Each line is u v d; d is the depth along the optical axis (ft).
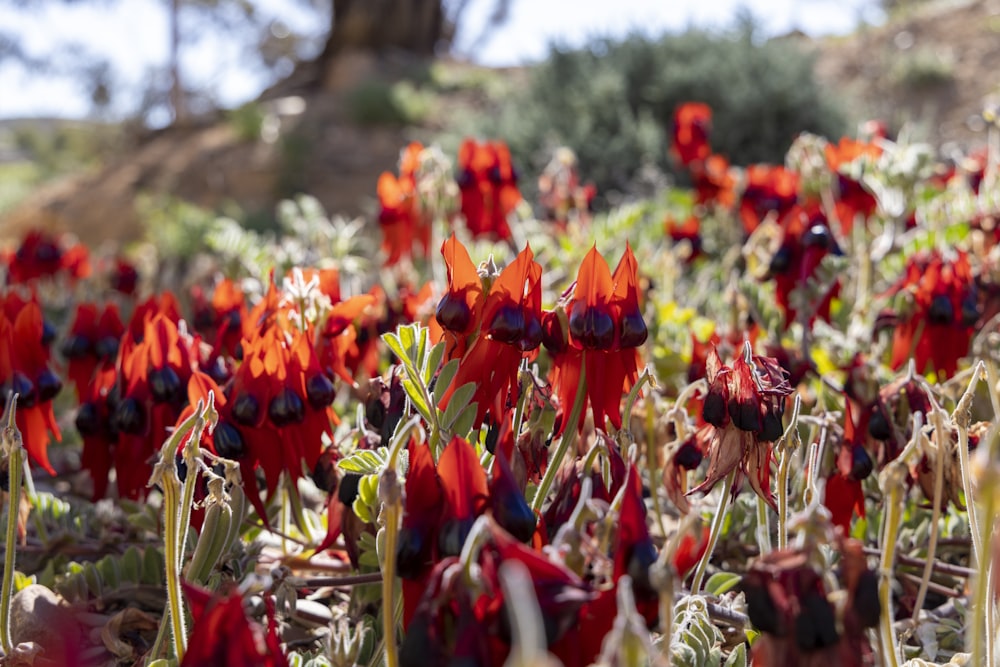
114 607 2.91
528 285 2.24
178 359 2.90
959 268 3.31
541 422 2.37
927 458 2.59
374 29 24.39
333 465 2.68
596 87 12.89
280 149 19.08
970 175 5.42
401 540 1.97
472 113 17.70
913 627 2.58
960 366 3.74
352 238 5.14
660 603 1.93
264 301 2.93
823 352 3.81
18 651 2.58
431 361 2.29
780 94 12.98
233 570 2.66
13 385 2.83
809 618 1.81
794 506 2.85
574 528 1.89
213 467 2.59
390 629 1.96
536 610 1.76
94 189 20.93
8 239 20.13
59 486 3.98
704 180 6.67
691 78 13.20
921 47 16.81
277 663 1.88
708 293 5.46
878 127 5.04
